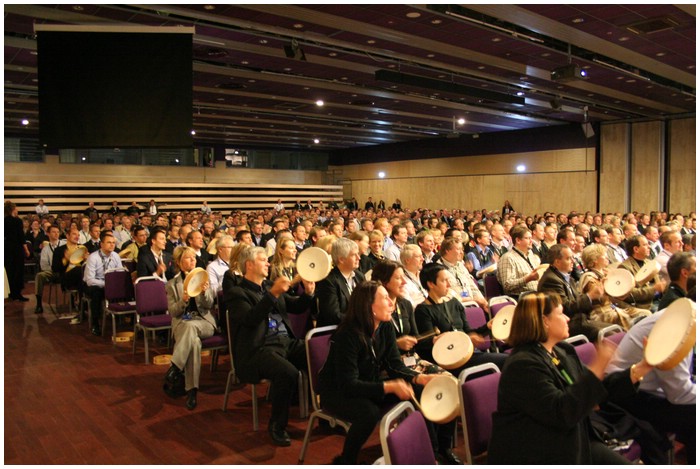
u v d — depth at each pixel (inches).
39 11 314.3
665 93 585.6
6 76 489.1
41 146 213.8
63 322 287.9
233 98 613.6
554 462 85.1
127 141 217.3
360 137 991.6
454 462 130.3
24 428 157.1
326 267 156.5
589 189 801.6
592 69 478.3
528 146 874.1
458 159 976.9
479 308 183.8
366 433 118.4
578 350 128.6
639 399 115.6
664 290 191.8
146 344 215.3
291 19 342.0
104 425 158.9
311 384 138.4
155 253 258.8
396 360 130.4
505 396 89.2
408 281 180.5
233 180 1080.2
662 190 737.0
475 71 490.3
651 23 346.6
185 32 218.8
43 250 323.3
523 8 320.8
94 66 216.5
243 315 151.5
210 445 145.5
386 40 390.3
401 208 1072.8
